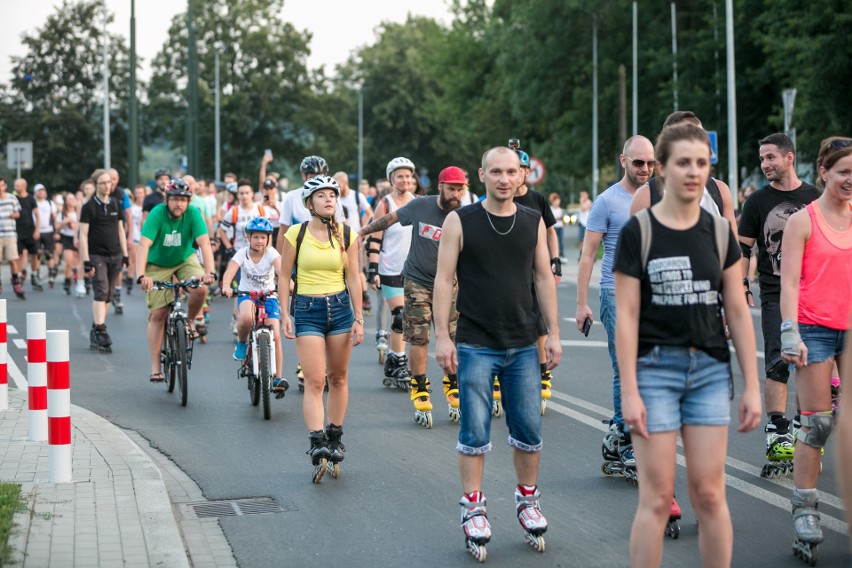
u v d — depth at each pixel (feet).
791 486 30.60
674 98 208.44
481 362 25.11
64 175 342.23
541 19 240.53
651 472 19.90
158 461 34.78
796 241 26.48
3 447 33.99
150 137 368.89
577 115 238.89
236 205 77.56
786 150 32.17
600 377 51.11
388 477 32.53
